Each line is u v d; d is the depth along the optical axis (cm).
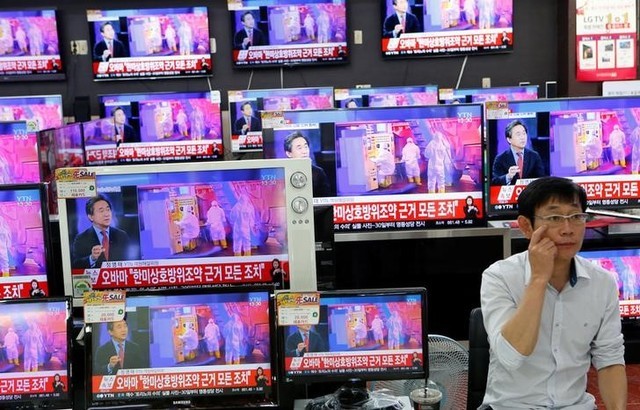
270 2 730
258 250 197
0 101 682
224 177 194
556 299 181
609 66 724
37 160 323
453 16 733
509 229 275
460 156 271
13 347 172
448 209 273
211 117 694
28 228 195
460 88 746
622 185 286
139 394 171
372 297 171
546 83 725
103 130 553
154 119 691
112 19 732
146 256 197
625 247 283
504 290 184
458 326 286
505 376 186
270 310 173
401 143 269
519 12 752
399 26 738
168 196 195
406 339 171
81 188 193
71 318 173
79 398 182
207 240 197
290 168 194
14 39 734
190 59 742
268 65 745
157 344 172
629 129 283
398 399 182
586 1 716
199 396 171
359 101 661
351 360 171
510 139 281
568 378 184
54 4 744
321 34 737
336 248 278
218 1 748
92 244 196
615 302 186
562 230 167
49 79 751
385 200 272
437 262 281
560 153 283
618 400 180
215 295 173
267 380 172
